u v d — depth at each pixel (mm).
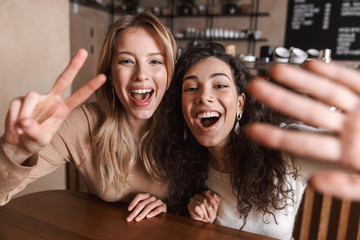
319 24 3824
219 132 852
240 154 919
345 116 303
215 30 4160
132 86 907
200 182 1024
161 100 1001
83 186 1884
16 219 742
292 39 4000
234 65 894
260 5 4125
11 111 530
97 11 4242
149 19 881
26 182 822
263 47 2473
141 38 878
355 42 3674
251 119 926
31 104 524
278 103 295
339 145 298
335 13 3717
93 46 4211
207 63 853
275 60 2357
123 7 4527
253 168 897
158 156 1005
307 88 307
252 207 944
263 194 907
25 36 1538
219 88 836
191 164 1017
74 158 970
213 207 935
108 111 984
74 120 968
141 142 1008
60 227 710
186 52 928
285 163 887
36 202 854
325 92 305
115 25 904
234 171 943
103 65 967
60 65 1803
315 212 1207
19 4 1484
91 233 688
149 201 864
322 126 302
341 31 3727
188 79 852
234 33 4168
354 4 3611
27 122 503
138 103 917
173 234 698
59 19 1758
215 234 704
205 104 817
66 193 929
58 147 925
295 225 1295
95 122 1006
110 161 964
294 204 933
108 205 850
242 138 918
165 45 897
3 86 1449
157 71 913
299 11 3912
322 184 295
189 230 721
